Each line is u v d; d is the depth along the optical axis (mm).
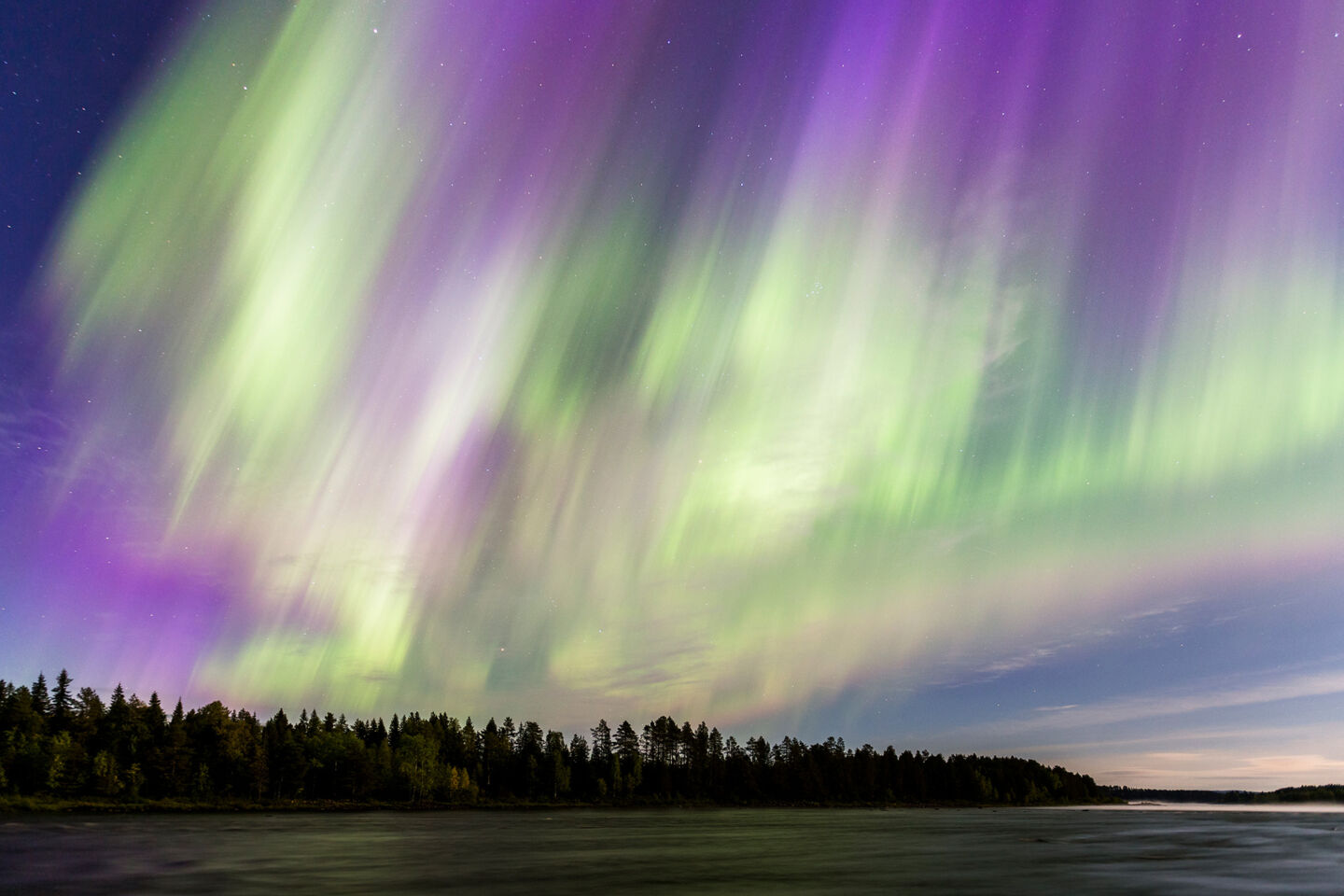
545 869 47125
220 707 162500
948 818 157250
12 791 121625
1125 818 162375
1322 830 104375
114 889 38312
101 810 120438
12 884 40188
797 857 56938
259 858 53219
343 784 162000
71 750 129375
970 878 44125
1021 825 120188
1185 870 49531
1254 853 63250
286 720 176500
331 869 46656
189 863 49594
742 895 36406
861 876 44656
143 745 143500
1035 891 39000
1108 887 40969
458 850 59969
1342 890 39938
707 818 141625
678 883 40844
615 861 52812
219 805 135375
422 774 168875
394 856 54969
